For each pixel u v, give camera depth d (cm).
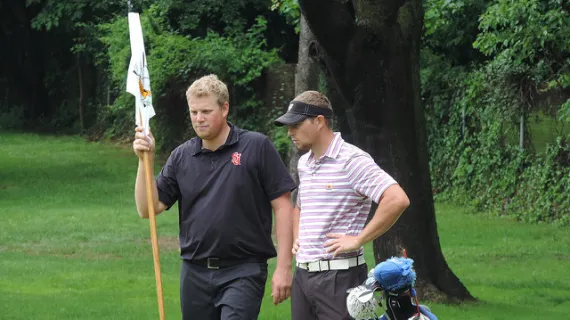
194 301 1010
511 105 3319
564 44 2691
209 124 988
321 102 1019
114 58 4803
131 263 2317
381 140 1744
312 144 1020
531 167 3253
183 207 1016
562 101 3152
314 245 1010
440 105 3703
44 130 6725
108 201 3609
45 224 2998
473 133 3556
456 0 3406
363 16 1645
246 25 4841
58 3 5834
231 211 990
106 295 1864
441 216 3312
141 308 1717
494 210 3362
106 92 6112
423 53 3847
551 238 2822
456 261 2420
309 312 1036
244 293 984
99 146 5738
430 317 970
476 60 3872
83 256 2434
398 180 1752
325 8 1594
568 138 3147
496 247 2645
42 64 6931
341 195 1002
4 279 2056
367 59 1670
